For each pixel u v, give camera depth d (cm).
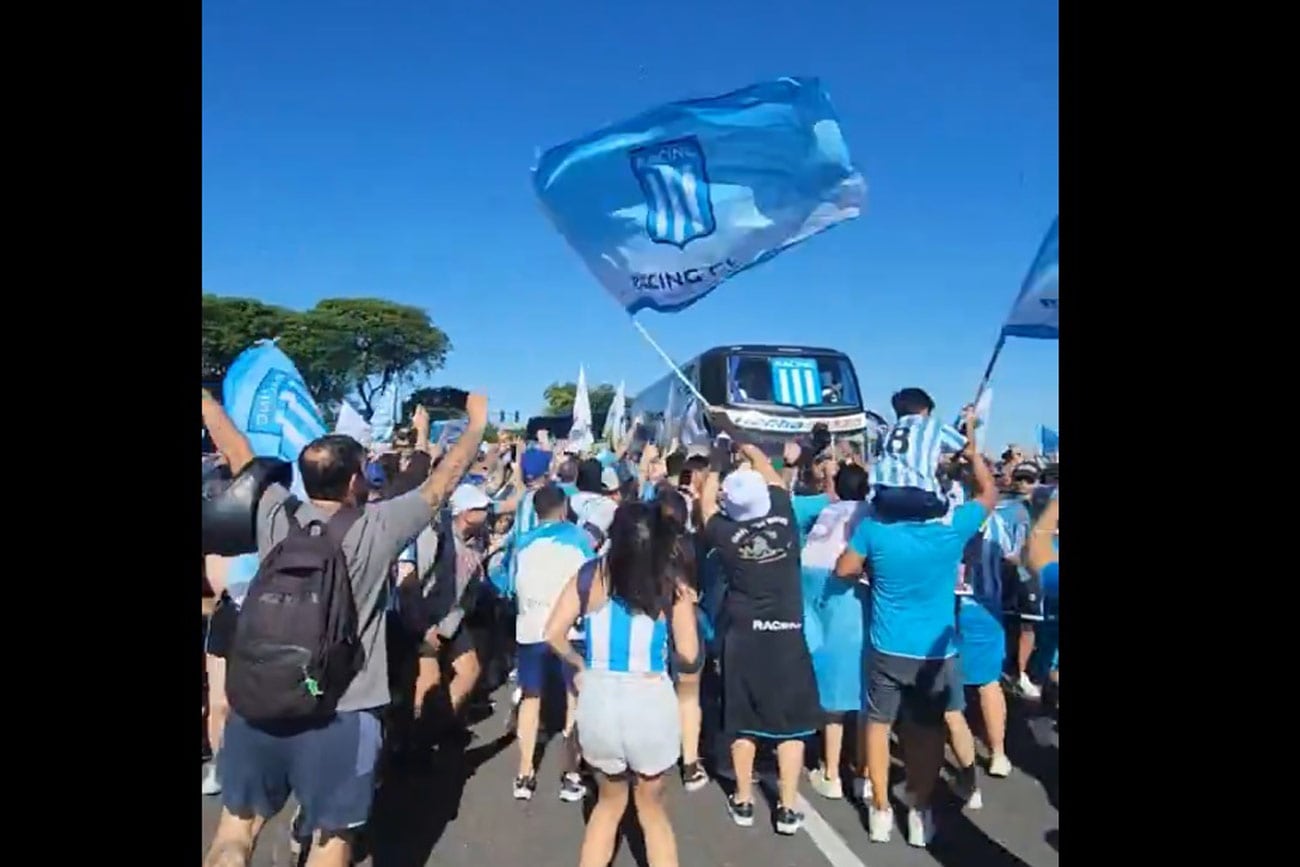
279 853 485
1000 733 605
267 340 598
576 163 545
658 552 395
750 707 512
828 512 580
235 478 368
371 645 348
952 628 505
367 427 677
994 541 618
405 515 357
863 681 560
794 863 477
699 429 1587
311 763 331
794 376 1569
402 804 563
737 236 534
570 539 575
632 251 546
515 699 718
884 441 614
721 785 596
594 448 1164
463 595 631
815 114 519
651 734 390
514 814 549
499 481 905
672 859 399
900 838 508
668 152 535
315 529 344
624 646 393
